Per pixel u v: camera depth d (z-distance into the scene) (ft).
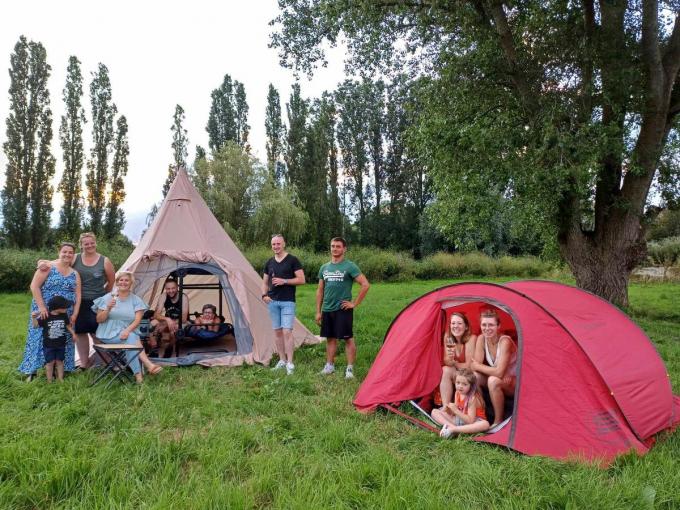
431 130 34.17
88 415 15.08
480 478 11.10
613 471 12.04
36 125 108.27
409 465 11.94
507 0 31.86
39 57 108.37
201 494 10.19
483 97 36.14
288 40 39.63
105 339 20.01
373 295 61.31
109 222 126.72
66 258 19.79
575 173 28.37
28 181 107.65
